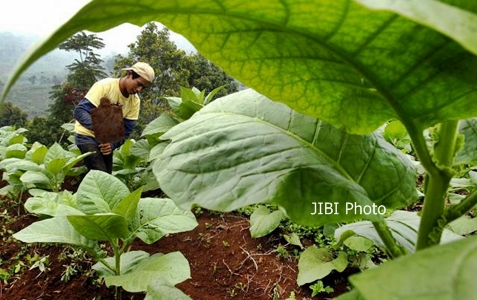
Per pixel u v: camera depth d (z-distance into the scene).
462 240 0.37
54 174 3.48
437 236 0.71
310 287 2.33
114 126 3.79
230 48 0.64
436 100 0.61
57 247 2.87
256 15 0.53
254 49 0.64
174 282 1.83
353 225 1.11
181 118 3.79
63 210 2.02
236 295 2.38
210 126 0.95
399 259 0.36
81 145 3.94
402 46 0.54
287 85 0.72
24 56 0.39
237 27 0.59
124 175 4.00
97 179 2.18
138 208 2.17
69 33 0.45
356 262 2.48
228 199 0.72
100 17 0.46
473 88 0.58
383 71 0.59
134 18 0.51
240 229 3.02
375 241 0.96
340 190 0.75
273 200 0.71
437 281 0.32
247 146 0.86
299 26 0.54
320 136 0.92
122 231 1.99
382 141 0.98
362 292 0.32
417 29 0.51
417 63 0.56
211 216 3.24
